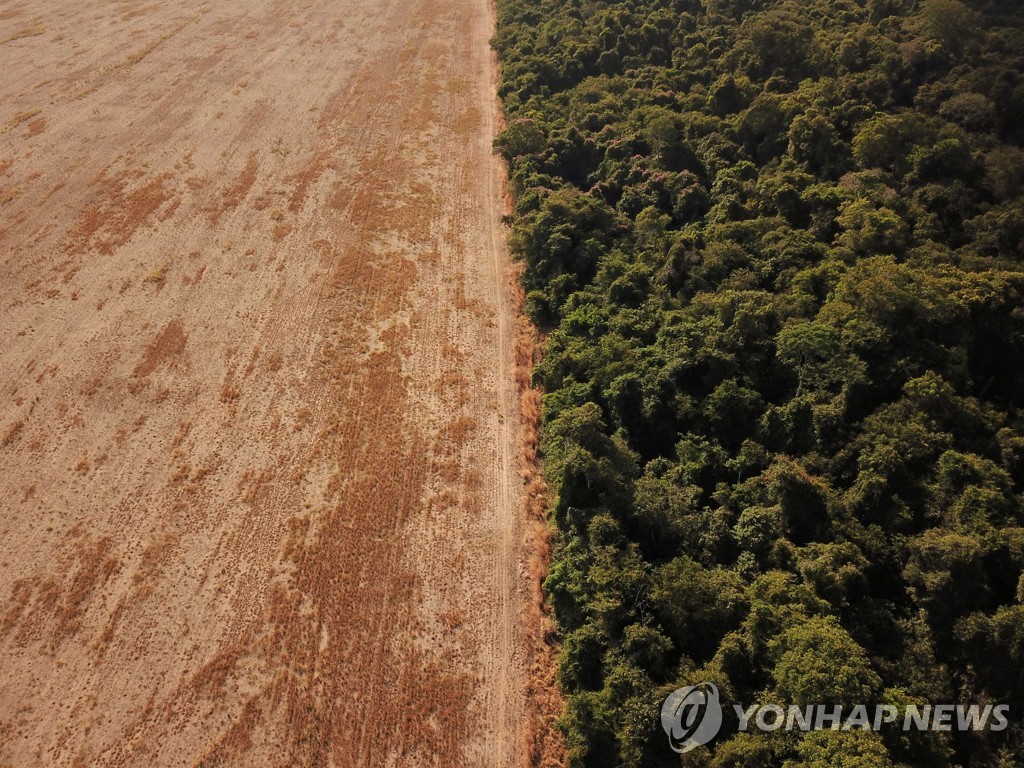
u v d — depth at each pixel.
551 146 55.06
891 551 27.69
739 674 25.20
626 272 42.28
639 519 30.45
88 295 43.94
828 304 36.28
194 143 58.84
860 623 26.00
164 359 40.09
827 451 31.72
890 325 34.00
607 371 36.28
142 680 27.11
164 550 31.23
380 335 42.69
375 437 36.81
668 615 26.78
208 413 37.34
